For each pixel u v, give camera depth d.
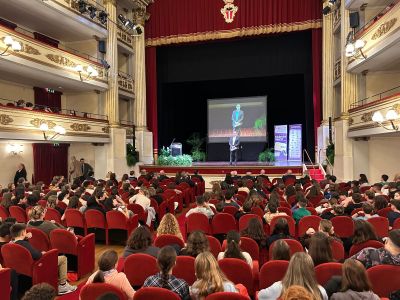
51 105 16.34
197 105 23.08
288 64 18.33
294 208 6.73
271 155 19.33
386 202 6.29
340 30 15.29
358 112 12.36
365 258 3.59
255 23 17.11
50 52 12.87
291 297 2.09
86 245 5.65
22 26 14.64
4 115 10.67
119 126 16.78
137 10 18.41
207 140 21.52
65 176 16.72
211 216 6.80
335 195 7.39
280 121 21.56
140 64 18.69
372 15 13.09
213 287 2.84
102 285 3.01
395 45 10.08
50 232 5.44
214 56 19.31
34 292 2.15
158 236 4.86
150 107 19.28
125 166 17.11
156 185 10.77
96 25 15.47
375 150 13.23
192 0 17.89
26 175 13.67
